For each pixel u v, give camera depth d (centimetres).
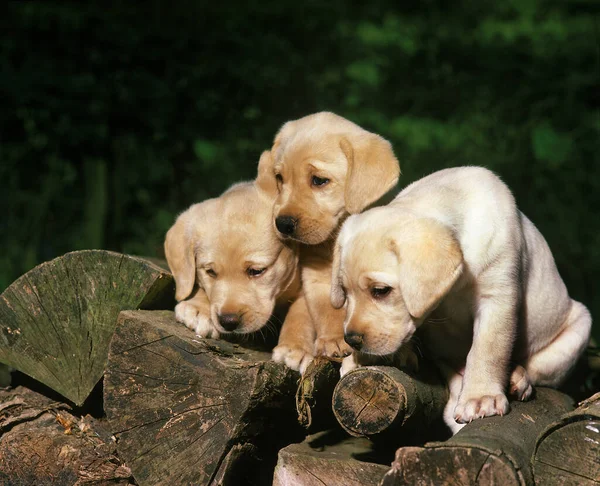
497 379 173
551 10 429
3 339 185
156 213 307
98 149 300
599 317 313
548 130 350
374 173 189
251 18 350
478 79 375
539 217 339
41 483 180
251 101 324
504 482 155
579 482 156
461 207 177
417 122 354
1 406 186
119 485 178
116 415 176
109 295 182
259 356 178
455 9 427
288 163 193
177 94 306
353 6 416
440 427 182
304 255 190
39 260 303
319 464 167
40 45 295
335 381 178
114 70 299
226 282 186
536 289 185
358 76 361
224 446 170
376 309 171
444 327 181
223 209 189
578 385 202
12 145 301
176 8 321
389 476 159
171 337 174
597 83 366
